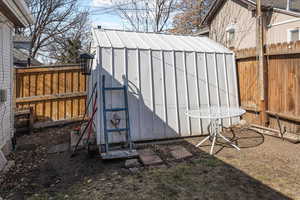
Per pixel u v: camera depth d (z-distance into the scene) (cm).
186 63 549
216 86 580
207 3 1986
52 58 1809
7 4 384
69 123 722
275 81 525
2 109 443
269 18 990
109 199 276
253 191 287
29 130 633
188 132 541
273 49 522
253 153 423
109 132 470
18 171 376
